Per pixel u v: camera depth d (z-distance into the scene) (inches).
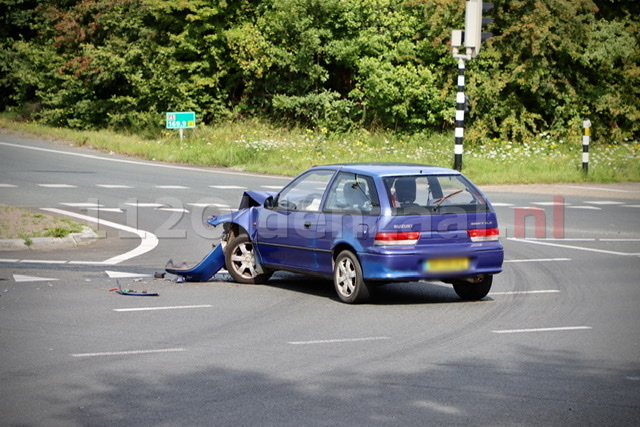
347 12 2015.3
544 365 353.4
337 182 522.3
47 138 1834.4
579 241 765.3
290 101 2023.9
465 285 517.7
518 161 1493.6
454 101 1936.5
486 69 1971.0
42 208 930.7
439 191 501.0
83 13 2092.8
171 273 574.2
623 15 2095.2
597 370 345.4
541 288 552.4
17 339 395.9
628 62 2041.1
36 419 278.7
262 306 487.8
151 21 2121.1
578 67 2062.0
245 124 2022.6
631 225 866.1
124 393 309.1
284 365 351.6
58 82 2177.7
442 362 358.0
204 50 2100.1
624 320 451.2
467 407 293.3
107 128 2105.1
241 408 291.4
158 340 397.1
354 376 334.3
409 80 1958.7
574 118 2014.0
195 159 1514.5
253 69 2043.6
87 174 1269.7
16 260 636.7
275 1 2010.3
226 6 2005.4
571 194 1153.4
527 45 1889.8
